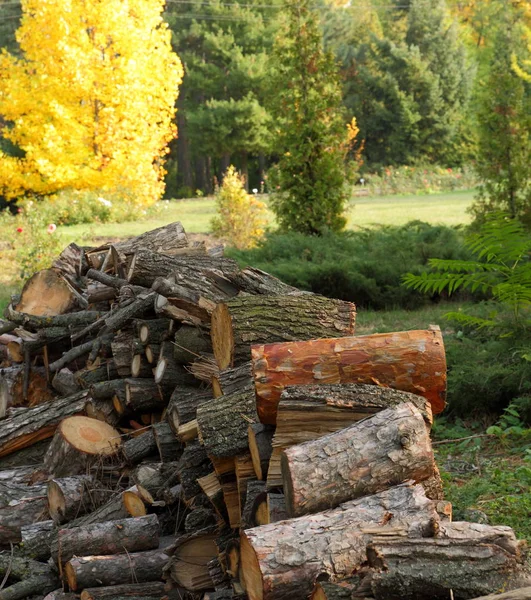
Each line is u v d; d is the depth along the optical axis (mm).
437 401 3879
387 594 2662
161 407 5535
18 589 4348
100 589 4070
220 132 46094
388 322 10305
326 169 14555
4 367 7504
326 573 2859
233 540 3480
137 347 5590
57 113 24734
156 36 25875
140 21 25531
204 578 4047
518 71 38000
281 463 3264
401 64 50531
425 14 52031
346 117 49688
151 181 27312
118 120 25891
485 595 2646
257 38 48906
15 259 16141
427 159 50031
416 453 3271
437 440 6230
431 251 12461
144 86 25484
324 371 3758
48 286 7426
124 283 6598
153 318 5855
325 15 55844
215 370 5066
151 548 4336
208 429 3879
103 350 6270
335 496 3158
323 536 2975
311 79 14547
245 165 49906
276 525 3021
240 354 4523
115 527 4324
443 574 2678
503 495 4809
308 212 14688
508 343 7070
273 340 4586
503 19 53094
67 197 25719
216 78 48812
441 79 50719
